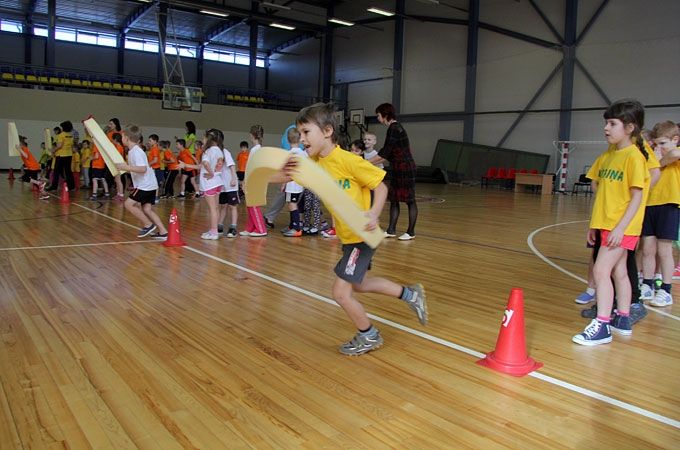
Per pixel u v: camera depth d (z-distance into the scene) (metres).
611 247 3.21
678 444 2.11
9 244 6.00
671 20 16.66
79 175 14.00
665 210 4.12
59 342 3.03
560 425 2.24
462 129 22.50
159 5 22.23
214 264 5.21
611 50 18.03
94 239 6.46
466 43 22.05
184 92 22.61
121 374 2.62
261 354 2.94
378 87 25.53
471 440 2.10
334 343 3.15
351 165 2.77
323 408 2.33
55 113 21.09
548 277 5.00
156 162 11.76
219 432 2.11
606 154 3.42
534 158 19.97
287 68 30.53
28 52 25.36
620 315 3.48
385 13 22.25
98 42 27.30
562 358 2.99
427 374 2.73
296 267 5.16
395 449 2.02
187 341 3.11
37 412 2.23
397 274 5.01
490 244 6.88
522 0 20.25
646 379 2.73
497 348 2.87
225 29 26.83
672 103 16.78
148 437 2.06
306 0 26.22
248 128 25.12
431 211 11.29
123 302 3.85
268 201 12.15
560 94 19.38
